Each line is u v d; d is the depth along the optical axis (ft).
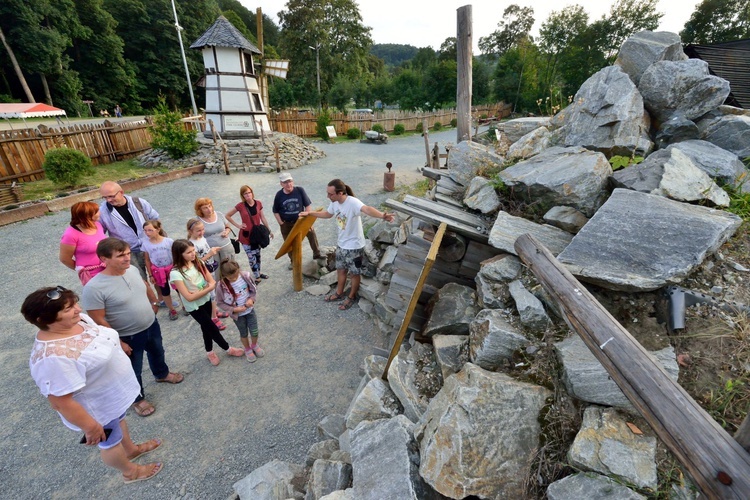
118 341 7.82
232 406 11.02
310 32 128.26
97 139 42.88
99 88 133.69
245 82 50.19
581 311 5.16
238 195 33.22
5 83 115.55
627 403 5.37
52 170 30.68
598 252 7.20
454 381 6.75
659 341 6.29
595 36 98.78
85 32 120.57
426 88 131.23
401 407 8.63
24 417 10.68
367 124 85.25
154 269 14.16
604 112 11.20
